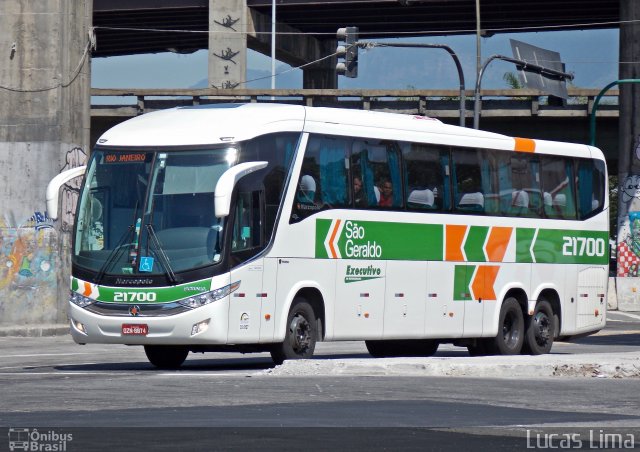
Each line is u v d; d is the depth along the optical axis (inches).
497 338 1295.5
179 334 1002.7
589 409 690.2
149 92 2982.3
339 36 2091.5
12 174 1843.0
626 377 933.8
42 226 1833.2
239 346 1074.7
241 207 1022.4
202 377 916.0
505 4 3422.7
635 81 2421.3
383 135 1169.4
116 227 1037.2
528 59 2728.8
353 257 1125.1
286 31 3900.1
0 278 1841.8
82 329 1034.1
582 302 1407.5
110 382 865.5
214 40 3570.4
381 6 3518.7
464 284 1249.4
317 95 2938.0
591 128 2455.7
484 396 759.1
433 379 888.9
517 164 1326.3
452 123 2982.3
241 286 1017.5
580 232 1403.8
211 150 1027.9
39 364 1152.2
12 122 1846.7
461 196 1251.2
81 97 1881.2
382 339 1160.8
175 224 1019.9
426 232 1205.7
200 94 2962.6
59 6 1840.6
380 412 659.4
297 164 1072.8
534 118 2888.8
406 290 1182.3
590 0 3326.8
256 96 2945.4
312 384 838.5
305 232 1075.9
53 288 1831.9
